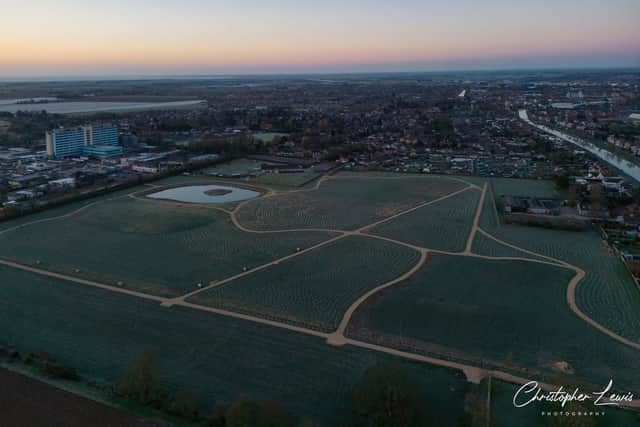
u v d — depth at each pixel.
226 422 48.31
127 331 70.12
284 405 53.81
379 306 77.88
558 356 63.41
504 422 50.09
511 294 82.31
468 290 83.94
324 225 123.50
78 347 65.81
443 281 87.88
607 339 67.75
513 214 130.50
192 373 59.91
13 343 66.81
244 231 118.56
